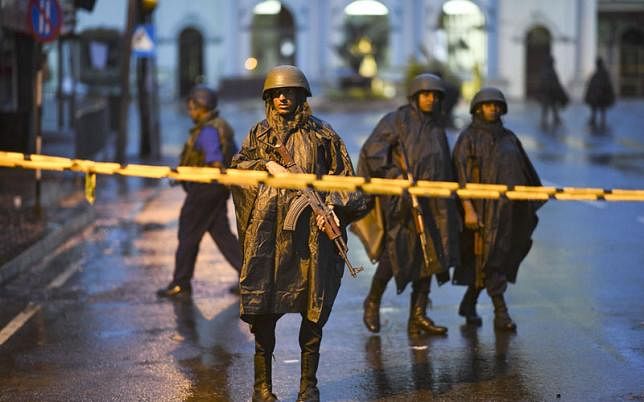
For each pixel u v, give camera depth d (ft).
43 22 141.08
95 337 84.07
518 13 545.03
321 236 62.75
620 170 209.15
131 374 73.67
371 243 81.92
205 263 115.75
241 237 63.72
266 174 60.39
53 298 98.78
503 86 546.67
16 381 72.23
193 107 97.81
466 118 352.08
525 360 75.87
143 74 236.43
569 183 187.73
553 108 333.83
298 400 64.23
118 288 103.04
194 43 544.62
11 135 216.74
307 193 62.28
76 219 140.15
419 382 70.95
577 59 552.41
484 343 80.69
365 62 515.50
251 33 548.72
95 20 523.29
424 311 83.61
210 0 540.93
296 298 62.69
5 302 97.19
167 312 92.53
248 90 503.20
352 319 88.94
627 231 135.74
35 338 83.97
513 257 85.35
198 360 77.15
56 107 364.58
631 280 104.27
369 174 81.00
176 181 100.58
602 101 319.88
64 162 60.70
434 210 80.74
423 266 81.05
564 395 67.82
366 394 68.39
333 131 65.46
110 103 301.63
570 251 121.08
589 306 92.79
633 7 556.10
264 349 65.00
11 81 222.48
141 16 234.58
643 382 70.38
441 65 352.69
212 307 94.43
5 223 135.95
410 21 549.54
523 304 93.71
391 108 441.68
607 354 77.25
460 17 548.31
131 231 139.03
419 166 80.23
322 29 550.36
